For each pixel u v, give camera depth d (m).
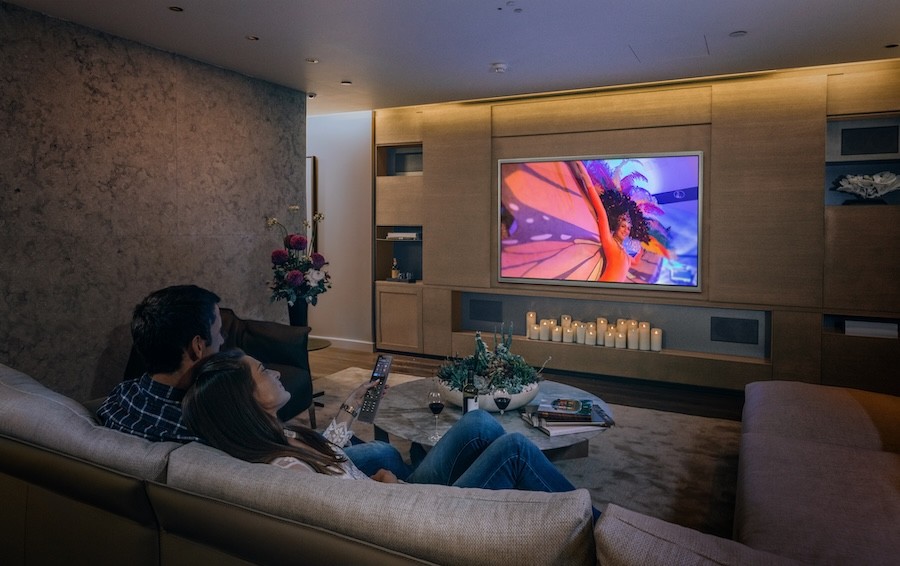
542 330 5.49
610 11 3.17
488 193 5.57
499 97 5.32
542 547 1.00
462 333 5.80
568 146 5.28
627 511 1.03
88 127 3.50
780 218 4.50
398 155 6.28
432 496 1.13
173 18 3.32
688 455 3.38
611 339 5.20
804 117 4.39
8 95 3.12
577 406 2.91
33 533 1.52
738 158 4.61
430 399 2.65
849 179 4.47
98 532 1.41
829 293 4.41
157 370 1.53
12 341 3.20
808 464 2.11
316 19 3.32
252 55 4.04
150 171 3.88
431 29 3.48
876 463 2.12
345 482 1.20
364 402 2.19
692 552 0.93
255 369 1.50
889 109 4.19
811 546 1.57
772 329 4.60
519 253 5.54
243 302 4.64
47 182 3.31
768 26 3.39
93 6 3.14
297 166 5.11
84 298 3.54
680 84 4.79
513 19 3.30
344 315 6.56
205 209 4.28
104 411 1.59
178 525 1.27
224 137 4.40
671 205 4.91
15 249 3.19
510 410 3.03
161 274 3.99
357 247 6.42
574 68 4.32
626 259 5.12
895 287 4.24
